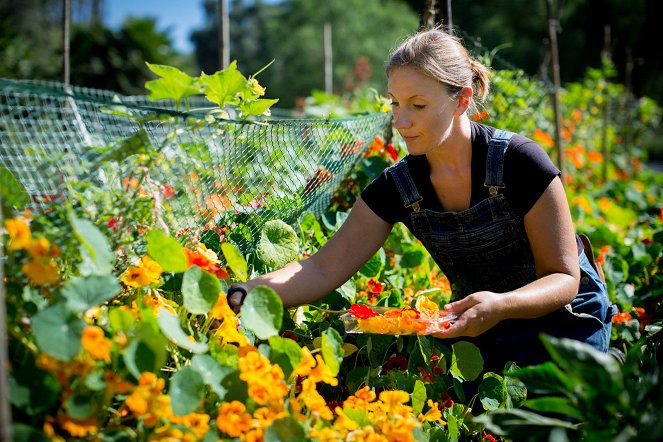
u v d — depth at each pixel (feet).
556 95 14.92
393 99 5.68
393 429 4.50
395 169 6.26
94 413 3.86
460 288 6.84
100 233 4.18
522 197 5.86
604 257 10.14
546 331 6.15
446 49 5.62
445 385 6.10
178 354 4.92
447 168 5.99
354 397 4.83
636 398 4.29
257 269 6.52
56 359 3.80
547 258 5.82
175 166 5.17
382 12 98.68
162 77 5.24
